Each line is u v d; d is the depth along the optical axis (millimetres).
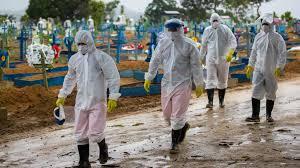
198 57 8547
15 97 15438
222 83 13609
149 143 9344
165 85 8656
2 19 41438
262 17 11117
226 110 13086
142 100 15898
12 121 12906
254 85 11133
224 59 13414
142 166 7699
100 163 7867
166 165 7691
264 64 10953
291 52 31172
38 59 16859
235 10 62156
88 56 7625
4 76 19641
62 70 21609
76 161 8406
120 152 8742
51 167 8102
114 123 12141
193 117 12125
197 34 37281
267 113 11164
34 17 64438
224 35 13383
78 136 7668
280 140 9039
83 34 7590
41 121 12859
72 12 65125
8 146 10172
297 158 7754
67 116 13016
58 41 31188
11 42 34719
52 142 10297
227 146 8758
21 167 8281
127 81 18875
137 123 11883
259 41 11102
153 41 23000
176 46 8531
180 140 8836
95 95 7574
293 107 12984
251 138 9305
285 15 58438
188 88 8578
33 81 17953
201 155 8188
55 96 15711
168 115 8766
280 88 17500
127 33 47562
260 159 7762
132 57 28234
